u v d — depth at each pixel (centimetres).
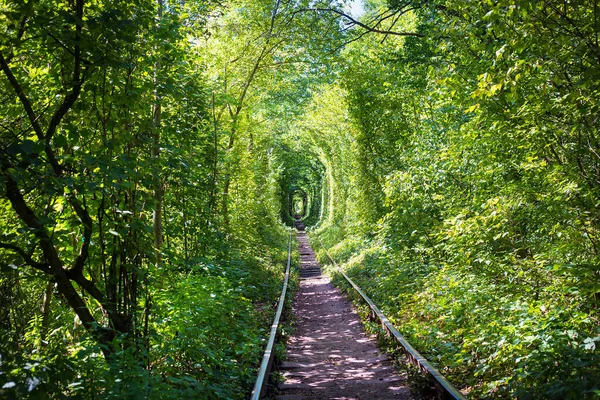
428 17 1269
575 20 530
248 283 1358
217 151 1259
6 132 464
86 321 490
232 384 606
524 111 634
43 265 473
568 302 654
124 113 523
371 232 2192
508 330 600
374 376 744
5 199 534
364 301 1348
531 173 700
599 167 606
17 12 438
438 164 1105
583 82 506
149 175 555
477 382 599
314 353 938
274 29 1658
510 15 523
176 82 783
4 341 371
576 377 454
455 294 879
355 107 1977
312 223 7106
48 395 373
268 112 3133
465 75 784
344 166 3256
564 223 650
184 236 961
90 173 471
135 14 531
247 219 1847
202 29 1094
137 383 409
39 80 573
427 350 759
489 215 708
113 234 524
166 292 681
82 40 443
